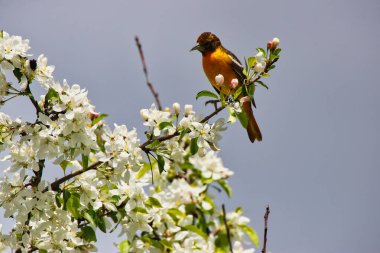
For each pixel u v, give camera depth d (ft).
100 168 25.64
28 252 25.62
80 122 23.82
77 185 24.99
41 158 24.00
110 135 24.88
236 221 35.01
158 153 25.70
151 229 26.68
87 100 24.36
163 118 25.79
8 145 24.91
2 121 24.36
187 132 26.16
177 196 35.04
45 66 24.88
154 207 27.78
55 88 24.18
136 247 28.02
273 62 25.91
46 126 24.49
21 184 24.61
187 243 28.89
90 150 25.03
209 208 34.42
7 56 23.84
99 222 25.57
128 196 26.08
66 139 24.14
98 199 25.29
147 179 29.76
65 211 25.02
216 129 25.72
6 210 24.36
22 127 24.26
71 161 25.29
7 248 24.94
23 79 24.40
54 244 25.23
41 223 24.80
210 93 26.14
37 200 24.17
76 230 25.38
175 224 30.01
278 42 25.93
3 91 24.36
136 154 24.77
